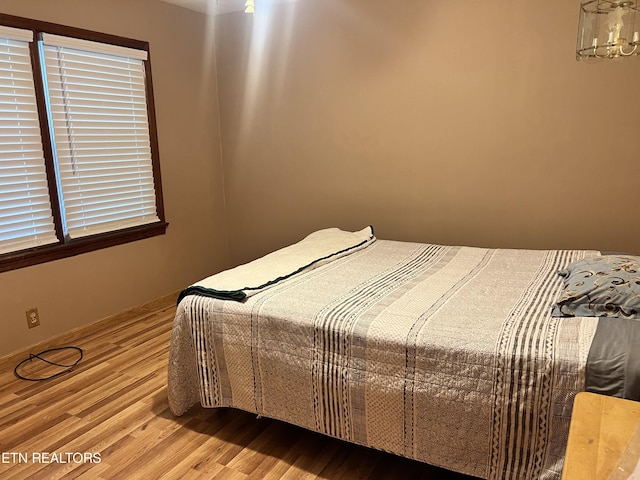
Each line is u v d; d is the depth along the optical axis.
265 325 2.01
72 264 3.16
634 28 1.79
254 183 4.18
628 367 1.47
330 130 3.73
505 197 3.23
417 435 1.75
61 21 2.95
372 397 1.81
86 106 3.16
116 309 3.50
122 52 3.32
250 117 4.06
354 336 1.83
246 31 3.91
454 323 1.82
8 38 2.70
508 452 1.62
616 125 2.85
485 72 3.12
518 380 1.58
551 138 3.03
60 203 3.08
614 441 1.02
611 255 2.46
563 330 1.71
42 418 2.31
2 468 1.96
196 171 4.06
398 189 3.57
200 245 4.17
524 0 2.93
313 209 3.96
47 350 3.01
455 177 3.35
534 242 3.21
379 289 2.25
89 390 2.55
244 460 2.00
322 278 2.44
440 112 3.31
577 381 1.51
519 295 2.12
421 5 3.22
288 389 2.00
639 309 1.76
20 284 2.88
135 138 3.52
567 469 0.94
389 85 3.44
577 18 2.81
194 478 1.90
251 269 2.51
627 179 2.88
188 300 2.21
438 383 1.69
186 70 3.86
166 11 3.64
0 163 2.72
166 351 2.99
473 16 3.08
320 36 3.61
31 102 2.84
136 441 2.13
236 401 2.15
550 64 2.94
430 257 2.85
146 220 3.67
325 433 1.96
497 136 3.17
